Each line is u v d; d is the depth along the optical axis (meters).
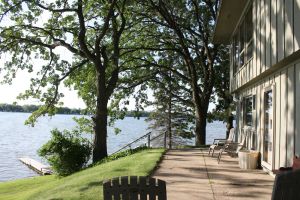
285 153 9.57
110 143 56.88
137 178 4.83
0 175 33.38
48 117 23.45
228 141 15.83
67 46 21.31
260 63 11.63
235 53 19.16
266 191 8.98
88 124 24.91
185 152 17.00
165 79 29.59
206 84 27.23
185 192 8.85
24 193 14.92
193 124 37.81
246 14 15.48
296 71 8.84
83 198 8.70
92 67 24.42
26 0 20.14
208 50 27.12
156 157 14.27
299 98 8.59
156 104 37.19
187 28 27.67
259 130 12.77
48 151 17.67
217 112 32.16
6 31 20.55
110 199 4.82
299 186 3.46
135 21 26.64
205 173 11.27
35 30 21.56
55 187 11.26
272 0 10.21
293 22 8.10
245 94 16.41
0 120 155.88
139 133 84.12
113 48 22.95
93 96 25.91
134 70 28.66
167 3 26.94
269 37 10.44
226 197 8.41
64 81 25.67
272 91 10.78
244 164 12.18
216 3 26.70
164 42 28.55
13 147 58.09
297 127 8.69
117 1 23.19
